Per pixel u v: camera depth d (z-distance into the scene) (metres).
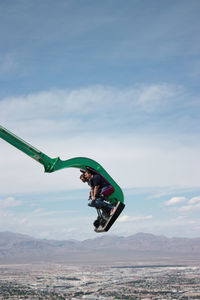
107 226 9.46
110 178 9.56
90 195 9.80
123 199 9.72
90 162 9.30
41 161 8.25
